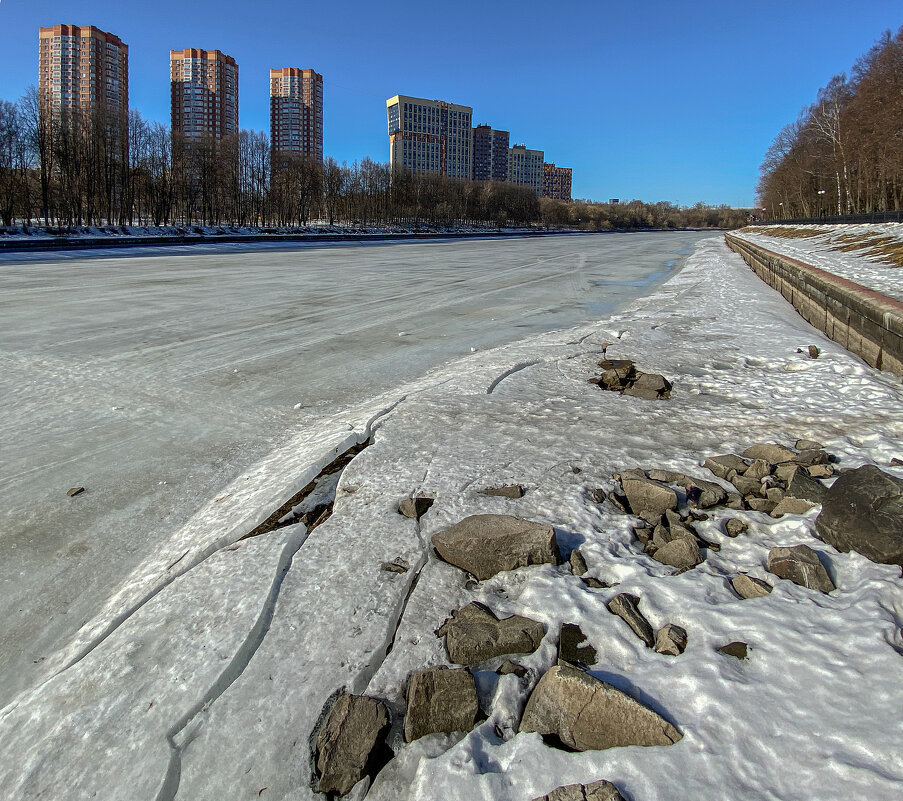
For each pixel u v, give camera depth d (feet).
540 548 9.34
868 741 5.90
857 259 68.44
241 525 10.96
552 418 16.81
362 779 6.23
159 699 7.07
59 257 78.84
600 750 6.26
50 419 17.28
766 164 337.11
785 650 7.19
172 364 23.54
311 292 47.55
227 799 6.04
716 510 11.51
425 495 11.87
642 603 8.32
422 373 23.22
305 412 18.34
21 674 7.94
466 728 6.71
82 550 10.78
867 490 10.19
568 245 159.22
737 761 5.86
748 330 30.37
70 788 6.13
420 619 8.23
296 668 7.47
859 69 171.53
